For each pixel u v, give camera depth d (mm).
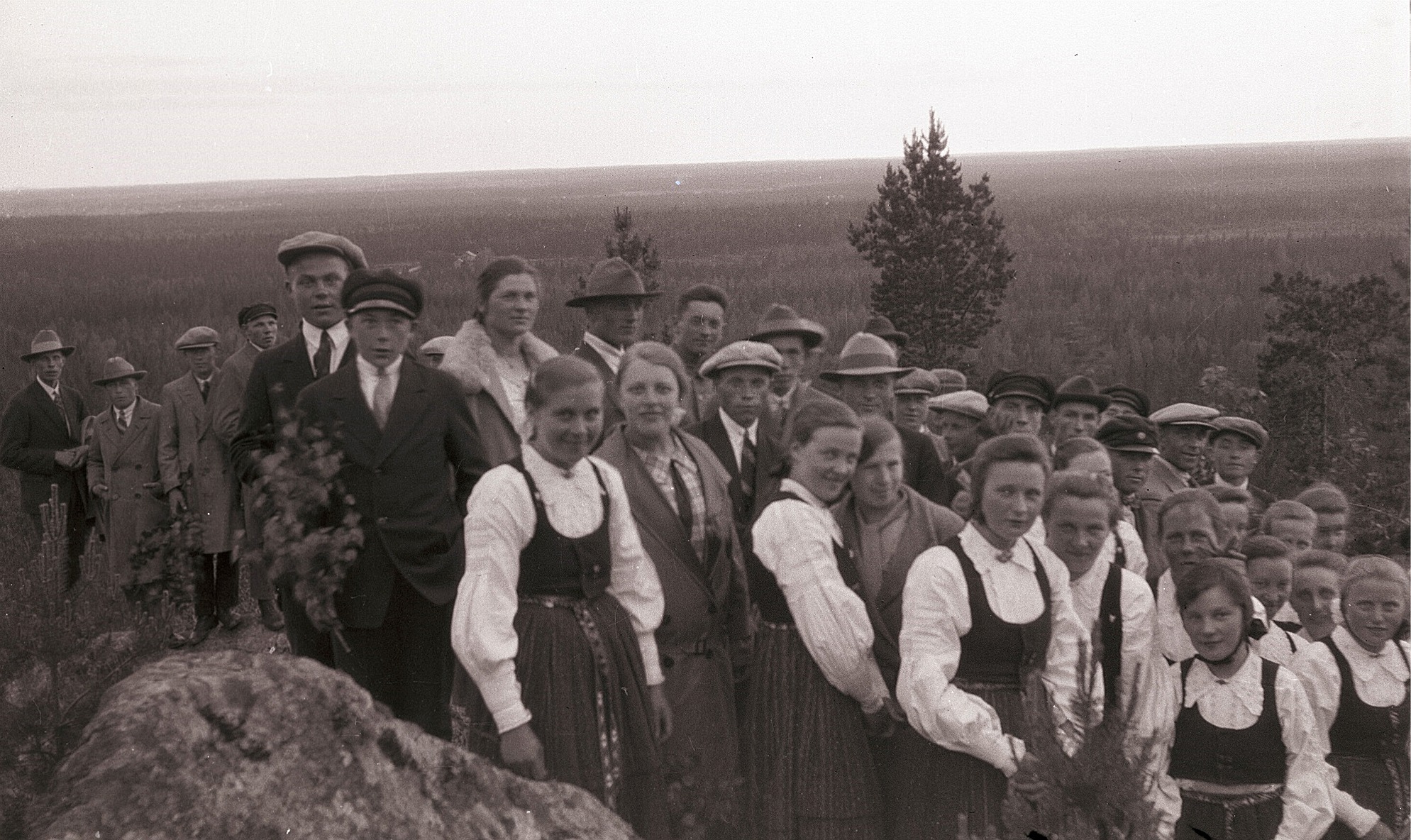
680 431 3648
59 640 3111
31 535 6555
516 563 3020
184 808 1846
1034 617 3117
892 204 15953
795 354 4750
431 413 3527
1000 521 3104
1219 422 5230
